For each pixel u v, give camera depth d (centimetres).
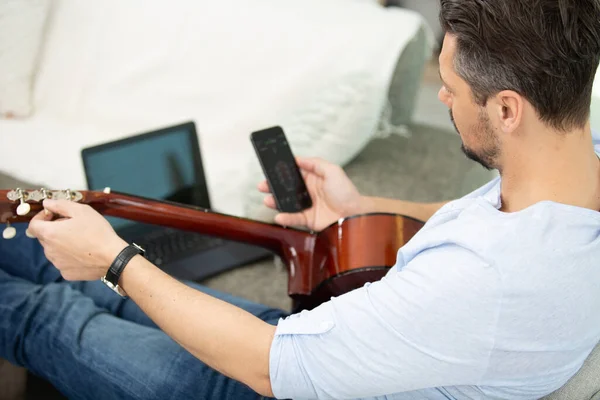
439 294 69
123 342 106
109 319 111
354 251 111
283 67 179
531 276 67
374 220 112
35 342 110
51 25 194
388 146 201
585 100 68
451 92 74
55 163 175
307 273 118
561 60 64
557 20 64
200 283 139
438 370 72
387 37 176
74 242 90
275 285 141
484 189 87
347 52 175
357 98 174
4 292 114
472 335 69
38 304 112
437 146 204
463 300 68
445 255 70
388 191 180
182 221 115
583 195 72
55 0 193
